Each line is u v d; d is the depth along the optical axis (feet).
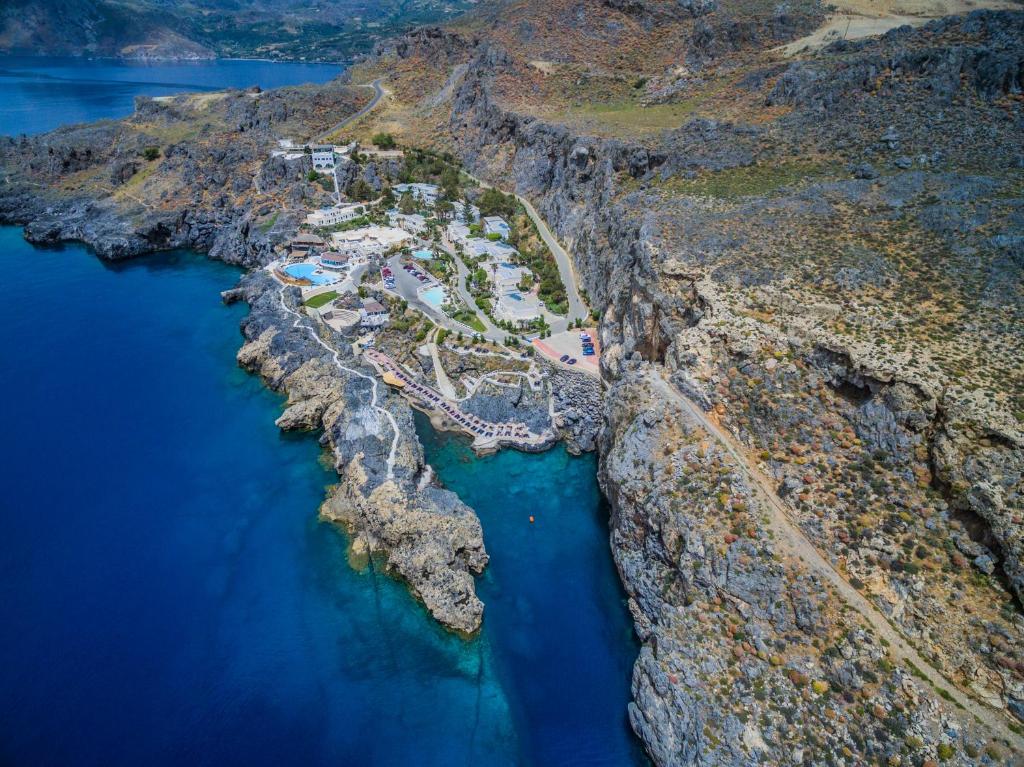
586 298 450.71
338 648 240.73
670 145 451.53
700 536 227.81
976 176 323.37
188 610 253.65
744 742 186.50
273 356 407.44
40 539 285.02
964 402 203.31
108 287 533.14
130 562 274.36
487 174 643.86
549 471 334.24
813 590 202.80
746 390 256.32
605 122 549.95
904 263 278.26
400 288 473.67
